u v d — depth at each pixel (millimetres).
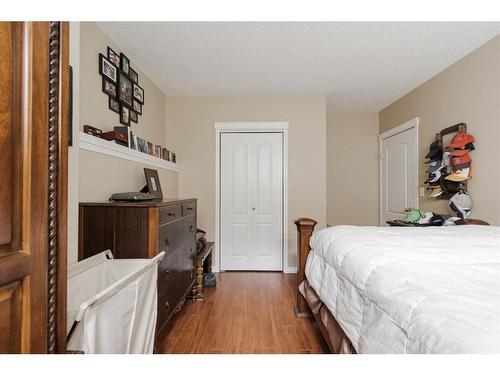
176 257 1954
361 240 1435
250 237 3627
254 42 2322
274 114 3594
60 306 629
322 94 3539
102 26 2076
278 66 2762
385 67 2779
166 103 3625
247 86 3295
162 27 2107
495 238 1454
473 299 718
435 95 2957
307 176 3572
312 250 2047
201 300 2602
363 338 1005
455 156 2496
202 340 1893
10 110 506
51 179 600
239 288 2943
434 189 2812
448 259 1100
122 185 2240
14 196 512
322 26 2100
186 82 3174
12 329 503
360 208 4277
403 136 3566
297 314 2236
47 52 577
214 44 2357
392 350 797
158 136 3344
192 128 3623
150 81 3070
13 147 511
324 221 3553
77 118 1328
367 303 1055
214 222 3609
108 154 2008
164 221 1693
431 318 687
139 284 1088
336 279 1433
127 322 993
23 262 515
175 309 1932
